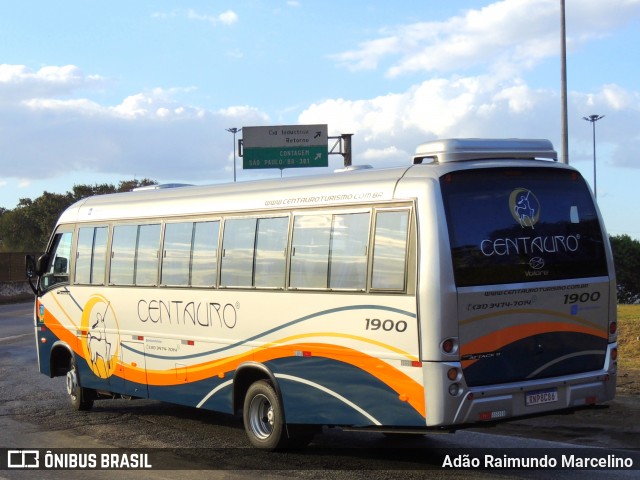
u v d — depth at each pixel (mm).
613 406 11453
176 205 11383
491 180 8375
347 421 8789
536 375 8352
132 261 12086
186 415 12789
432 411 7895
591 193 8961
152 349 11625
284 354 9516
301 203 9477
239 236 10273
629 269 33844
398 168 8688
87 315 12961
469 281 8039
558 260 8578
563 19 22359
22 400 14234
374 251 8531
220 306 10469
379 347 8406
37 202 73000
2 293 46906
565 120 22422
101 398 13305
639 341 16312
